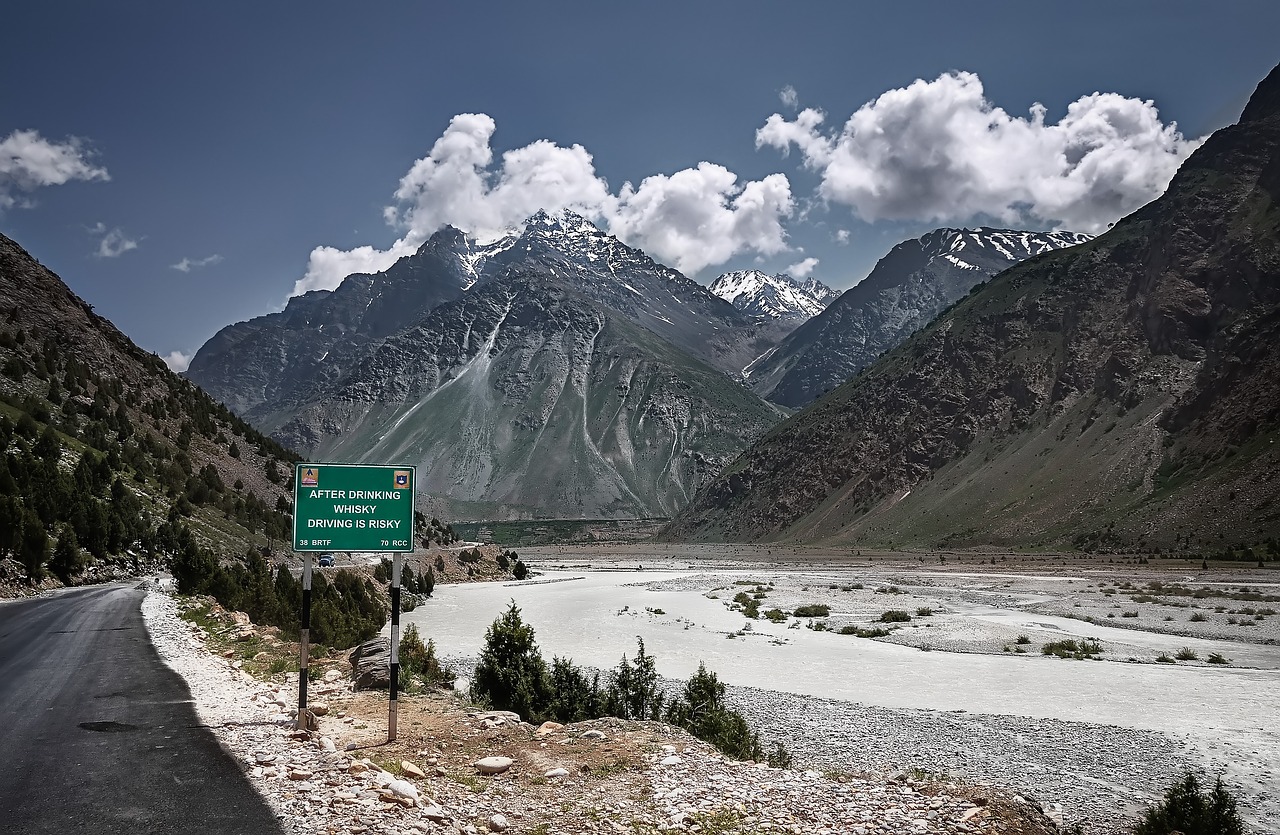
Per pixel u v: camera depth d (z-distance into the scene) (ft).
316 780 37.45
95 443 254.47
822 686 113.91
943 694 107.04
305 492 47.93
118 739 44.50
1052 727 86.33
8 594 137.69
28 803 33.71
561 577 444.96
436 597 296.30
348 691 63.57
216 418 396.78
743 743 59.72
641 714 69.10
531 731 50.62
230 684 63.00
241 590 135.44
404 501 48.98
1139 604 231.71
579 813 36.37
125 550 190.60
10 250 370.32
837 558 582.76
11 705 53.31
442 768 41.86
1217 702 100.53
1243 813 59.52
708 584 363.35
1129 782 66.59
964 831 37.37
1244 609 208.54
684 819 36.24
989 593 281.74
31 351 306.55
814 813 38.47
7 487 160.97
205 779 37.29
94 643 82.48
